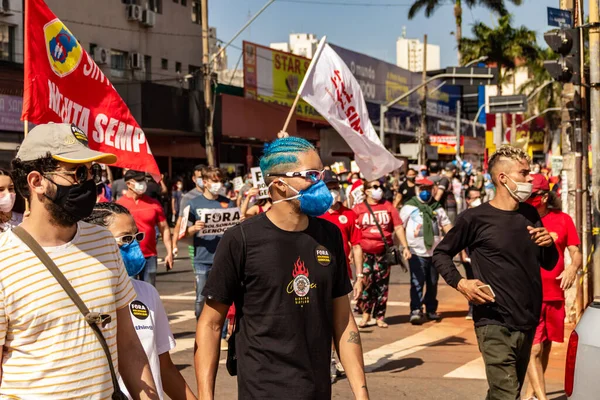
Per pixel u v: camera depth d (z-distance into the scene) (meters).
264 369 3.46
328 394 3.56
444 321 10.73
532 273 5.07
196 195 9.16
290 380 3.45
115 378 3.00
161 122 27.38
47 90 5.93
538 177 6.69
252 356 3.49
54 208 2.87
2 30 25.61
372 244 10.05
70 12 28.94
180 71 36.12
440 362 8.28
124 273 3.18
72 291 2.89
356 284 8.55
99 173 3.01
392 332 9.95
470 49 57.25
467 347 9.04
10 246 2.85
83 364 2.88
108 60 30.94
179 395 3.90
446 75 25.55
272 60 35.00
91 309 2.92
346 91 9.14
